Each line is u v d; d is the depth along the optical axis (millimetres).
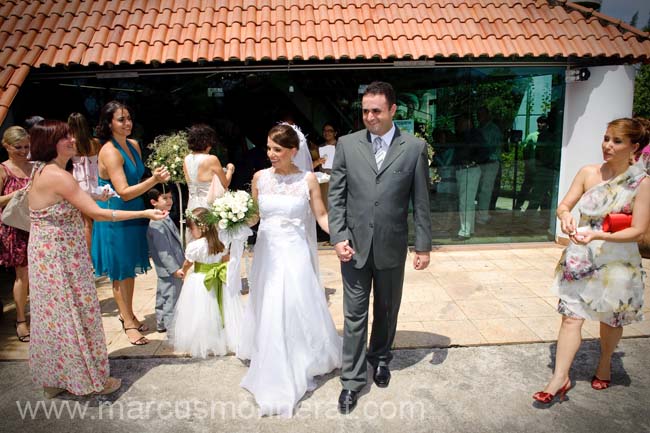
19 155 4527
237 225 3691
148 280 6059
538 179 7219
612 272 3139
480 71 6891
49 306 3234
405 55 6020
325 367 3658
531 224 7367
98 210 3260
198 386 3621
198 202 4777
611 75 6410
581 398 3371
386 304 3449
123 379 3723
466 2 6984
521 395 3424
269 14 6680
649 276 5703
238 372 3822
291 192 3592
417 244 3344
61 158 3201
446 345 4145
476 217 7312
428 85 6988
